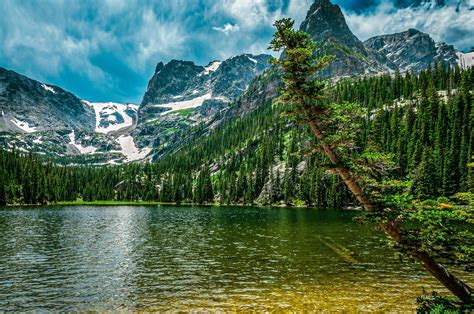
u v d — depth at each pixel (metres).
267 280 25.31
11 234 50.06
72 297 21.80
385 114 139.50
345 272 27.52
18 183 155.62
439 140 105.88
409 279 25.31
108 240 44.81
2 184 136.88
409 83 171.88
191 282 24.94
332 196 124.38
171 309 19.45
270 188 160.12
